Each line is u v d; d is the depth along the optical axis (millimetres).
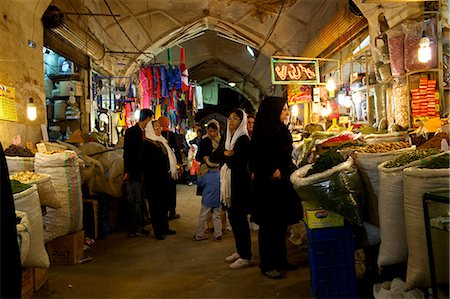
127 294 3512
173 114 13188
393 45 5105
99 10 9773
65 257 4531
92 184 5918
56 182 4320
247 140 4328
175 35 11812
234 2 10500
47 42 6820
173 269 4289
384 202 2693
